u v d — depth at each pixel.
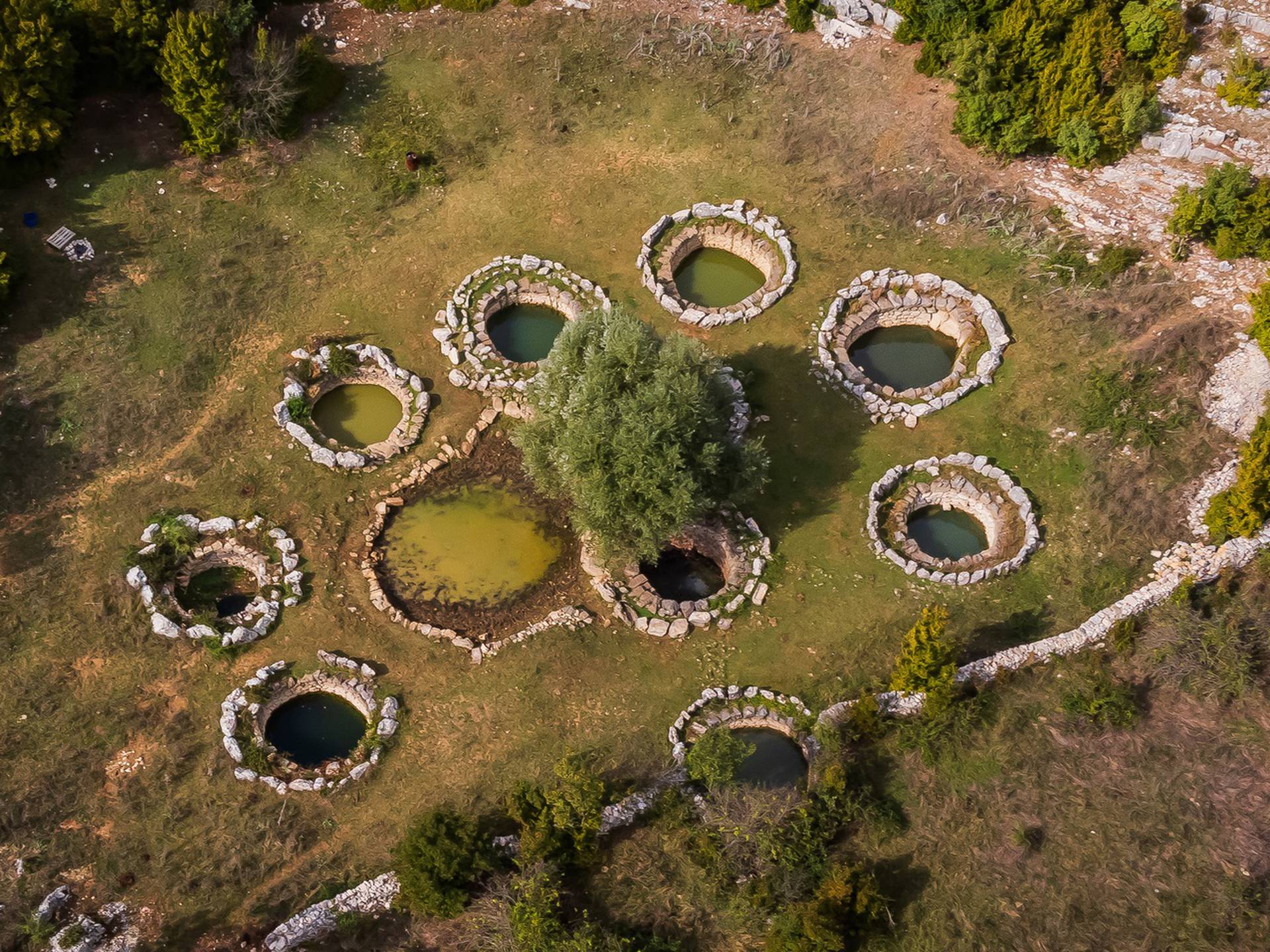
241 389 37.09
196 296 38.69
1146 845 28.25
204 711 30.59
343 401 38.22
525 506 35.91
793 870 27.14
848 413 37.12
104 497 34.31
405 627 32.69
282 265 40.09
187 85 40.38
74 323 37.50
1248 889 27.17
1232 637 31.05
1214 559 33.03
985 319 38.50
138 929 26.89
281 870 28.02
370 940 26.83
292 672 31.53
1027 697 30.98
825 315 39.38
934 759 29.73
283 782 29.38
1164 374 36.72
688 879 27.88
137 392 36.41
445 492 36.03
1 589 32.16
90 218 39.97
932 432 36.59
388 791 29.42
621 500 30.20
